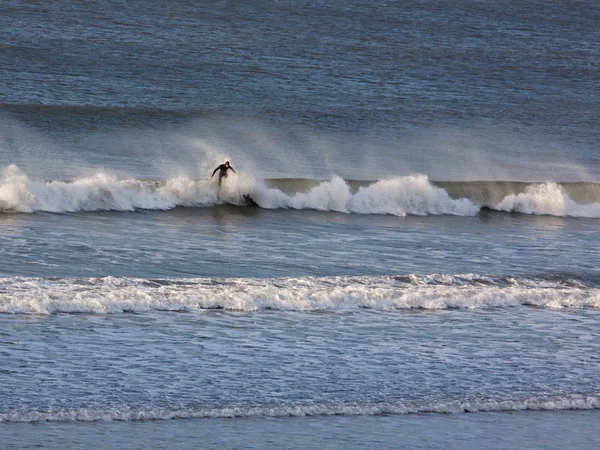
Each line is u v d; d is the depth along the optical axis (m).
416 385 55.38
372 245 96.06
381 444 47.47
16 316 62.06
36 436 45.47
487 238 105.62
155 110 166.25
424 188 121.75
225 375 54.88
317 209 116.94
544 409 53.56
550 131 183.25
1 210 99.25
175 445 45.66
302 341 61.94
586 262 94.06
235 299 68.75
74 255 81.25
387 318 68.38
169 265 80.31
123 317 64.00
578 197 131.88
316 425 49.28
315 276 79.50
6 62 193.50
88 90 178.62
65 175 116.00
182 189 111.94
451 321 68.75
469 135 172.25
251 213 111.56
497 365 59.66
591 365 60.62
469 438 48.94
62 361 55.09
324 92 198.25
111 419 48.12
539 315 71.81
